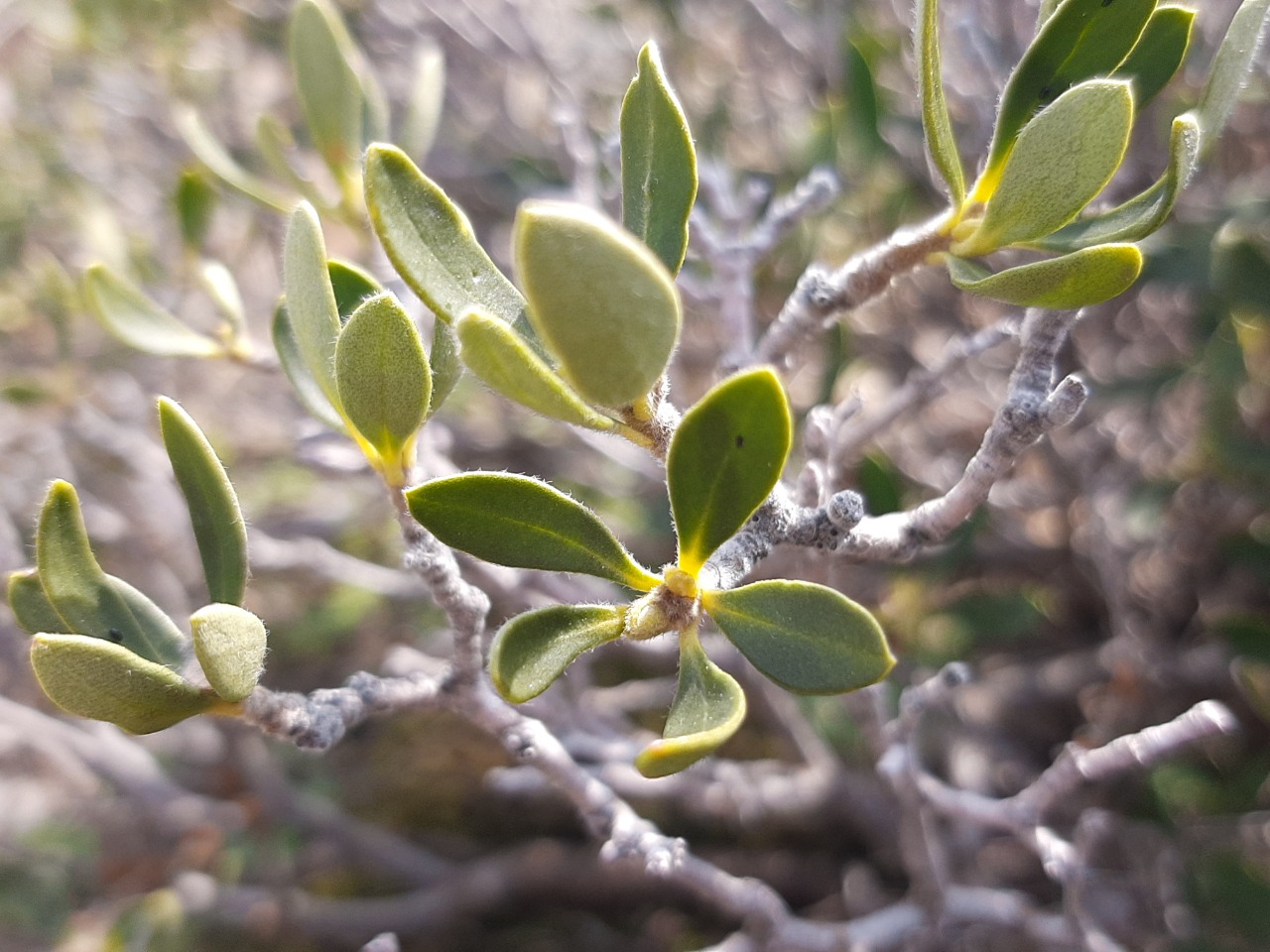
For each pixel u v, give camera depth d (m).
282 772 0.36
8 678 0.37
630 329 0.07
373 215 0.09
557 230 0.07
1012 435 0.11
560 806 0.37
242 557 0.10
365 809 0.38
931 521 0.11
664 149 0.10
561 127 0.25
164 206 0.39
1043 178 0.09
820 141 0.30
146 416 0.36
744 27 0.38
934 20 0.10
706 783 0.27
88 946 0.33
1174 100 0.25
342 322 0.12
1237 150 0.32
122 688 0.09
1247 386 0.31
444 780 0.38
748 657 0.09
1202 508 0.31
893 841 0.29
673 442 0.09
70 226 0.37
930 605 0.30
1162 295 0.32
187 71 0.40
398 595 0.29
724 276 0.19
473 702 0.12
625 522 0.31
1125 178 0.23
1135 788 0.30
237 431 0.39
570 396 0.08
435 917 0.35
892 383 0.35
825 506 0.11
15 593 0.11
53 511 0.10
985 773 0.30
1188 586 0.32
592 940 0.34
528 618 0.09
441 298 0.09
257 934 0.35
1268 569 0.29
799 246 0.30
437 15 0.35
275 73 0.45
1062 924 0.20
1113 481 0.31
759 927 0.20
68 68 0.41
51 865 0.36
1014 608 0.29
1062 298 0.09
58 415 0.33
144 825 0.35
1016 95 0.10
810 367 0.34
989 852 0.30
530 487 0.09
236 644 0.09
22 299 0.36
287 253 0.10
